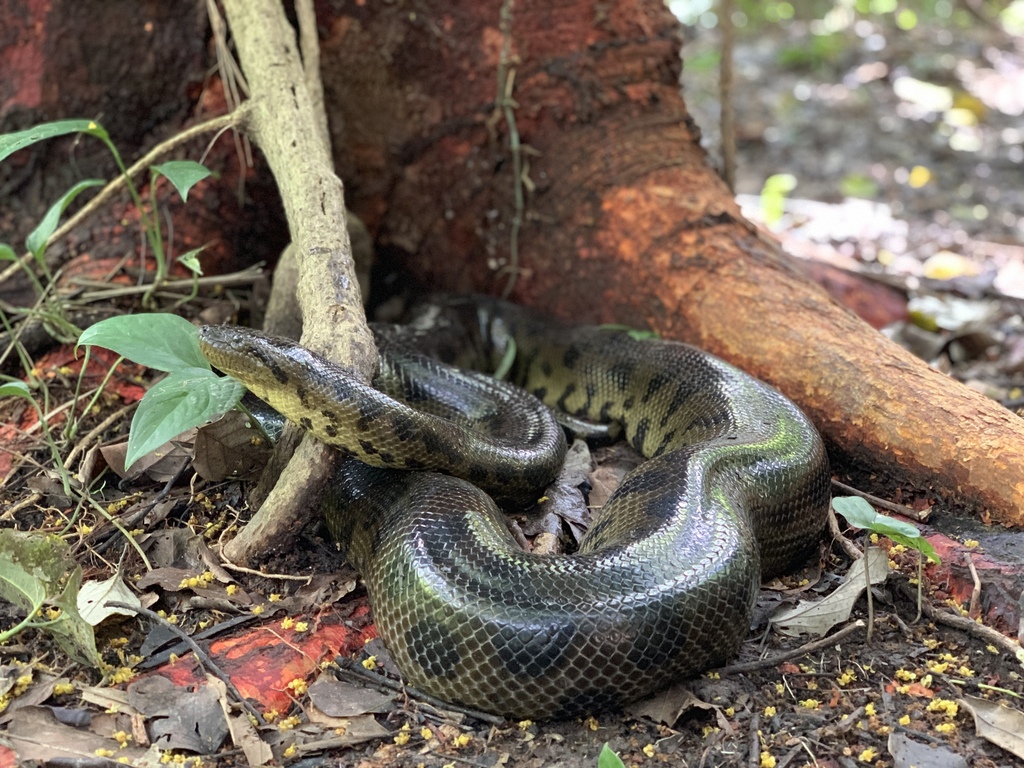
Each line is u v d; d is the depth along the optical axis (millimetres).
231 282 1776
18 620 1265
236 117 1621
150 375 1618
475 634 1177
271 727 1177
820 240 2789
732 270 1743
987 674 1243
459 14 1847
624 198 1848
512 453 1438
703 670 1236
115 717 1173
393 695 1217
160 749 1146
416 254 1989
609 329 1794
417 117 1894
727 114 2232
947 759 1150
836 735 1176
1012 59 4480
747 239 1802
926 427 1479
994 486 1413
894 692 1224
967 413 1470
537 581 1202
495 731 1184
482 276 1979
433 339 1812
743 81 4238
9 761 1124
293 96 1603
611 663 1171
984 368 2014
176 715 1172
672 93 1958
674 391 1632
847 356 1584
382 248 1991
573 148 1879
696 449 1404
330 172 1510
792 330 1646
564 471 1562
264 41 1647
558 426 1563
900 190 3184
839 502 1236
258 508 1397
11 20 1785
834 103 3930
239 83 1781
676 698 1204
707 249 1775
